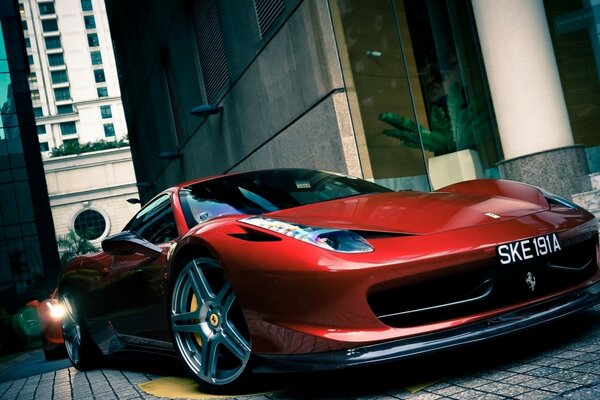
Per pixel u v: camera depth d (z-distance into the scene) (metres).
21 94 34.69
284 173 3.42
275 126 8.19
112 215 75.94
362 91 6.68
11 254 33.91
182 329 2.73
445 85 6.36
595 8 5.60
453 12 6.21
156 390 2.90
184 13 11.14
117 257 3.65
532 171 5.34
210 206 3.01
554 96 5.36
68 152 79.19
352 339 2.05
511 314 2.15
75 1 107.00
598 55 5.62
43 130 101.62
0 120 34.47
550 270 2.28
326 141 6.91
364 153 6.57
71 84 105.50
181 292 2.78
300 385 2.41
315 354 2.13
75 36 106.69
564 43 5.52
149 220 3.39
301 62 7.14
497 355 2.35
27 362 8.55
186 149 12.94
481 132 6.09
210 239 2.46
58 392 3.60
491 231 2.21
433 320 2.14
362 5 6.80
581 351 2.20
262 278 2.23
